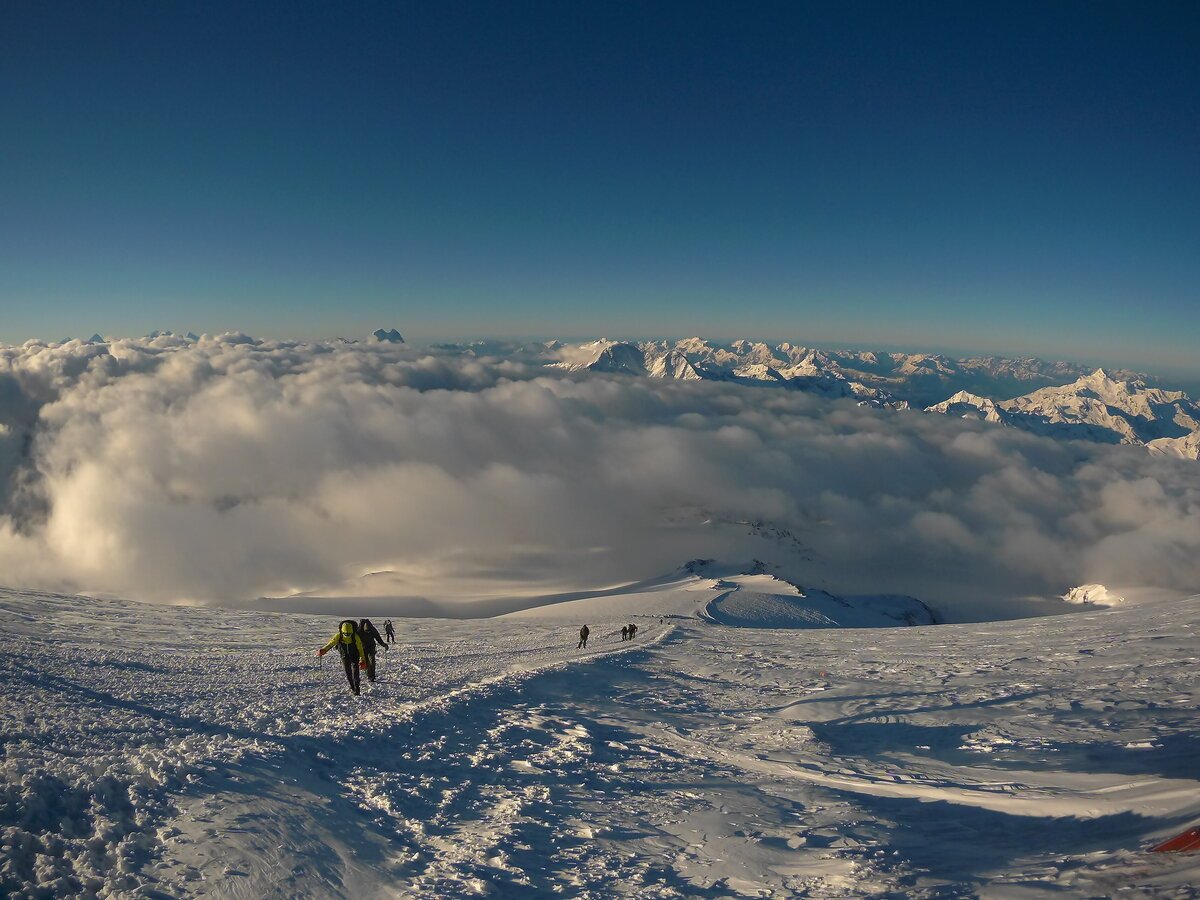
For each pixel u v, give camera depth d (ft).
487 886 18.83
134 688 44.24
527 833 23.29
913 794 28.91
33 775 21.81
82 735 28.78
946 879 18.80
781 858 21.70
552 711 47.93
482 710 45.03
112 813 20.57
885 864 20.40
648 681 68.90
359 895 18.12
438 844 22.12
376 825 23.08
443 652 85.87
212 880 17.57
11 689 38.83
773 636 123.34
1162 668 55.83
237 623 118.21
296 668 62.75
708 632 134.82
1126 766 29.96
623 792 29.45
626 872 20.39
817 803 27.94
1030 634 93.91
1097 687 50.47
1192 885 14.78
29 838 18.22
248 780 24.50
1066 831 21.67
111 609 127.44
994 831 23.00
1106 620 102.63
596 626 155.74
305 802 23.58
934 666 70.23
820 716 48.55
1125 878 16.38
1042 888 16.88
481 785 29.12
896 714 47.39
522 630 141.28
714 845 22.86
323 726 34.50
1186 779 25.03
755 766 35.12
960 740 39.04
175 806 21.58
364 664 49.19
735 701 57.72
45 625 94.38
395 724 36.50
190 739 29.71
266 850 19.33
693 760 36.47
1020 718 42.73
